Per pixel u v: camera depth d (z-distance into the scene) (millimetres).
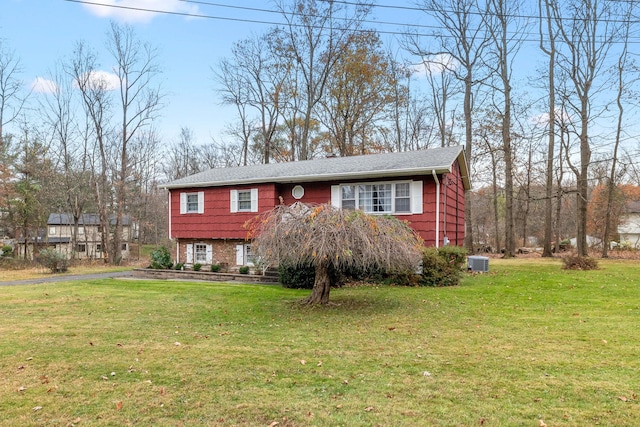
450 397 3584
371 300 8492
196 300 8945
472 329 5973
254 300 8859
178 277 14547
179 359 4730
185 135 36188
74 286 11531
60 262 17438
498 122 22031
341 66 25328
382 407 3408
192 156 36344
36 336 5824
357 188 13414
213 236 15641
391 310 7469
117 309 7934
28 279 14328
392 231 7430
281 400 3572
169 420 3230
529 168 23047
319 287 8125
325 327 6277
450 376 4082
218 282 12875
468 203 22625
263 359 4703
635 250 24453
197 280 13711
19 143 24625
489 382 3910
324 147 29172
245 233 14891
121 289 10820
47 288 11094
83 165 25469
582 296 8438
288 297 9250
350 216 7297
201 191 15992
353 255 6867
